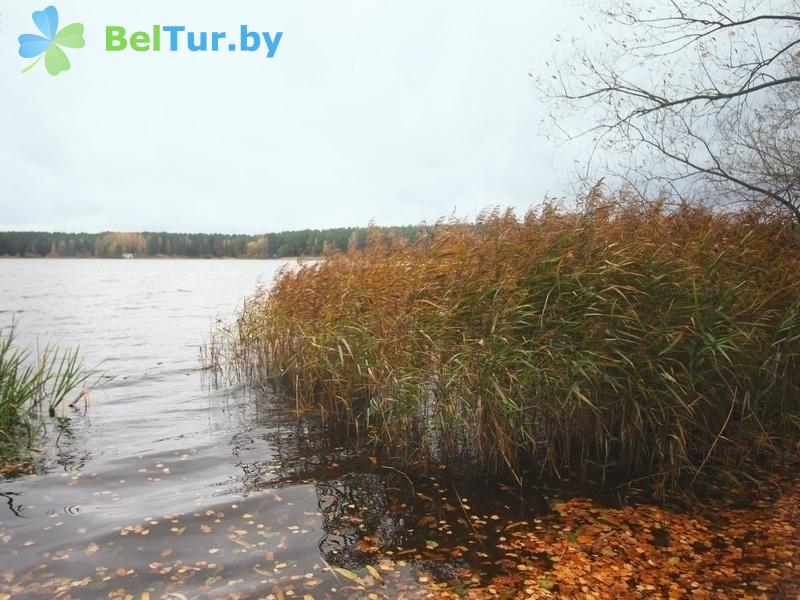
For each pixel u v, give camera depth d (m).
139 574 4.90
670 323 6.89
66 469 7.55
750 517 5.86
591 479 6.99
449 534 5.67
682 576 4.79
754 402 7.02
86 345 19.72
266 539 5.59
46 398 10.82
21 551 5.29
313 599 4.53
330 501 6.50
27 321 27.16
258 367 13.38
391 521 5.98
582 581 4.75
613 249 7.70
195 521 5.97
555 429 7.30
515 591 4.61
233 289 56.41
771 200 10.02
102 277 83.12
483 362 6.99
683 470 7.04
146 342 20.52
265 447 8.50
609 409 7.18
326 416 9.98
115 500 6.54
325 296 11.73
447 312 7.79
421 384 7.66
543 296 7.48
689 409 6.47
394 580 4.82
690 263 7.49
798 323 7.08
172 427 9.61
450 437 7.50
